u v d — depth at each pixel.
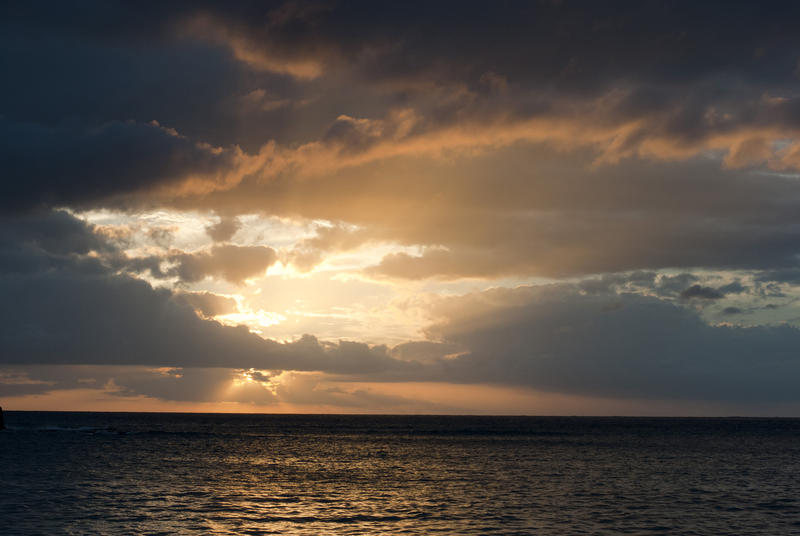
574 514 45.47
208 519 42.34
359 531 39.59
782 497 53.97
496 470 75.06
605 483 62.88
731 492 56.75
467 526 41.22
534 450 108.25
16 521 40.50
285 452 100.00
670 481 64.81
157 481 60.06
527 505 49.22
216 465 76.62
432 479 65.56
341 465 79.94
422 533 39.16
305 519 43.03
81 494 51.22
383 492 55.78
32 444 105.62
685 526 41.50
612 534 39.12
